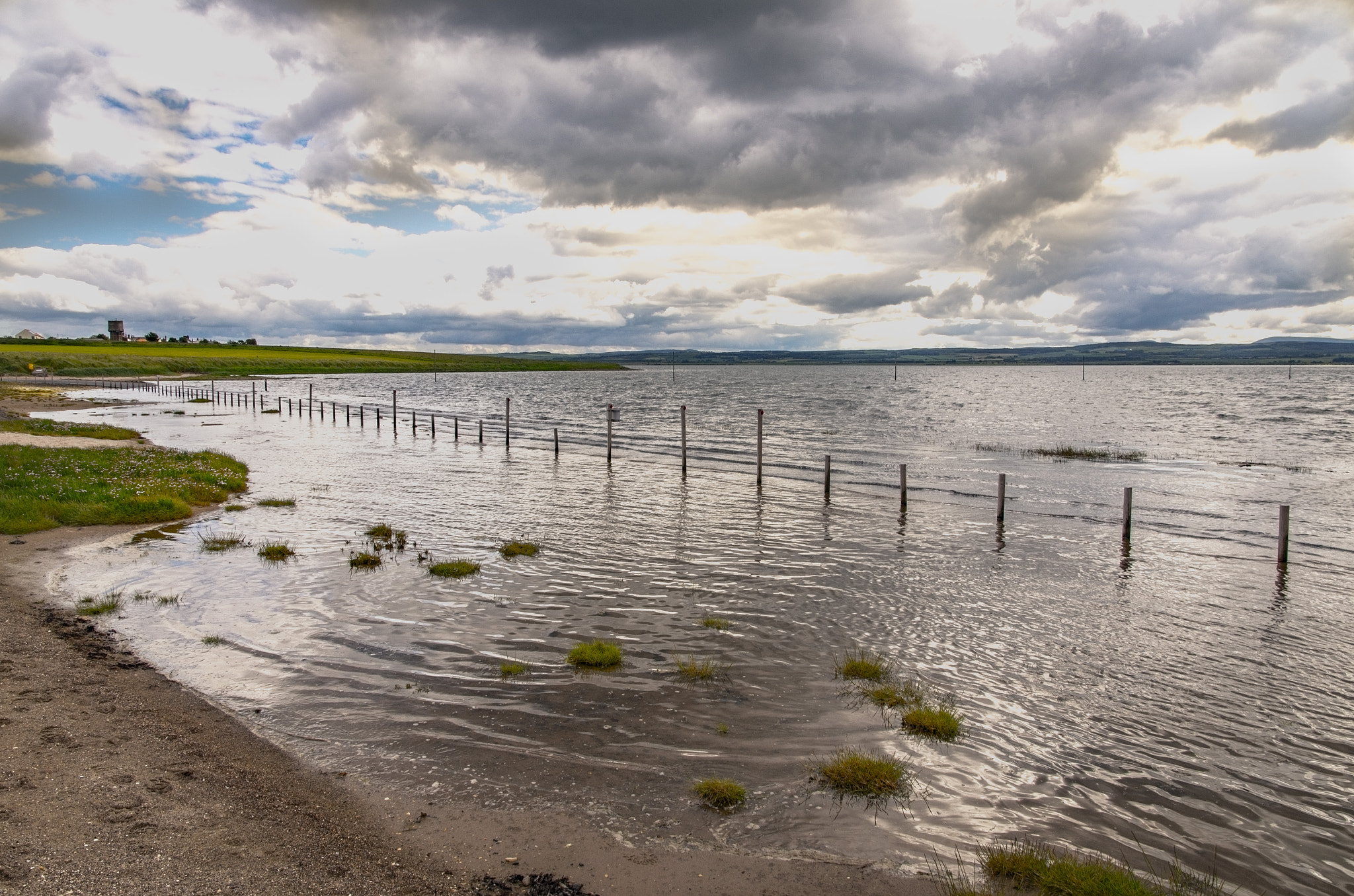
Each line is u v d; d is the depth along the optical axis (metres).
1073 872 6.03
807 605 13.63
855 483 28.73
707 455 38.22
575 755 8.06
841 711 9.27
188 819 6.39
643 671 10.42
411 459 35.25
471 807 7.00
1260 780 7.95
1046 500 25.11
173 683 9.59
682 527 20.33
